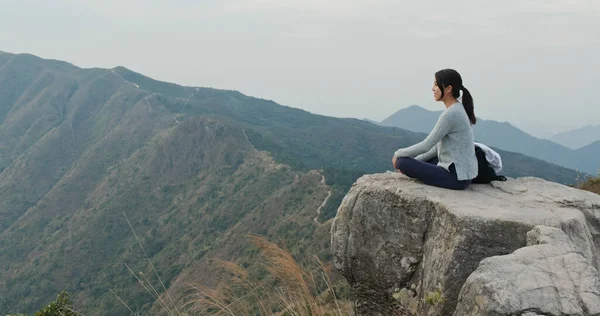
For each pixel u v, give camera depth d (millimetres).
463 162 4098
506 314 2166
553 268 2436
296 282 3885
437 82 4207
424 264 3865
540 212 3555
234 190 100875
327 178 80562
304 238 53906
